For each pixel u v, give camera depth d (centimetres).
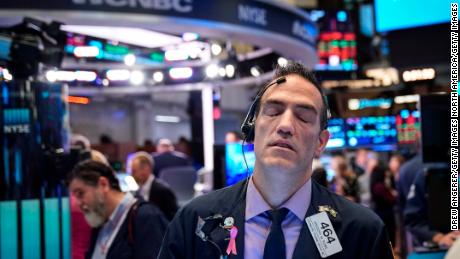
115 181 236
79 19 377
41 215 198
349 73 1079
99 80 734
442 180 279
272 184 125
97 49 557
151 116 1398
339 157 570
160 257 133
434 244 274
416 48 356
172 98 1438
